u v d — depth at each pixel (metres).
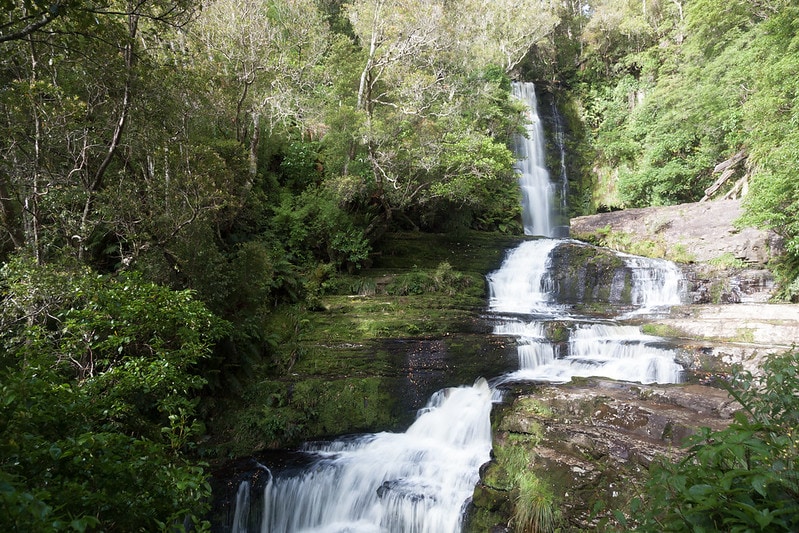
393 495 7.27
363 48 19.00
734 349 8.87
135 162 10.40
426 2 18.45
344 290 14.98
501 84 25.25
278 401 9.61
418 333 11.66
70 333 5.84
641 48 31.36
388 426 9.59
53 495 2.56
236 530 7.45
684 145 23.00
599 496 5.71
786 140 11.78
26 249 7.57
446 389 9.91
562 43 34.28
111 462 2.93
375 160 15.23
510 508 6.30
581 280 16.14
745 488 1.84
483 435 8.38
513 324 12.09
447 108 17.12
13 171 7.79
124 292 5.67
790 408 2.47
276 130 17.00
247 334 10.41
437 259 17.88
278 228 15.40
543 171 27.77
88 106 8.54
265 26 13.75
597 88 32.22
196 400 6.29
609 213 21.39
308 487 7.91
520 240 19.31
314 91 17.34
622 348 10.23
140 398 7.00
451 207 19.72
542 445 6.72
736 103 18.97
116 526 2.90
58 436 3.21
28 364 3.84
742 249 15.03
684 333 10.88
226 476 7.96
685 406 6.95
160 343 5.86
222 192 10.41
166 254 9.01
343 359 10.76
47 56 7.94
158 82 8.77
